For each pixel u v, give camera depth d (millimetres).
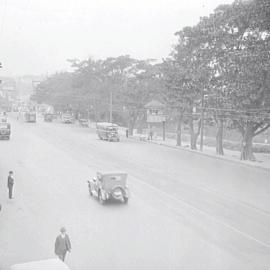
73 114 145750
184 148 68438
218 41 57000
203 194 33906
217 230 24250
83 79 124375
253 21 49656
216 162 53719
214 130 96812
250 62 49719
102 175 29953
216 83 59469
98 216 26938
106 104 112812
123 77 112750
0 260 19281
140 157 56094
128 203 30516
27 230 23844
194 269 18453
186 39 64625
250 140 55500
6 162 48312
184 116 73438
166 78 67875
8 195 32469
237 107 53562
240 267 18750
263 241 22453
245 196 33344
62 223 25297
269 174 44812
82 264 18953
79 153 58344
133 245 21500
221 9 57719
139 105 90375
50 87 178250
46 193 33375
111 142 76250
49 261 14062
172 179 40344
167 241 22172
